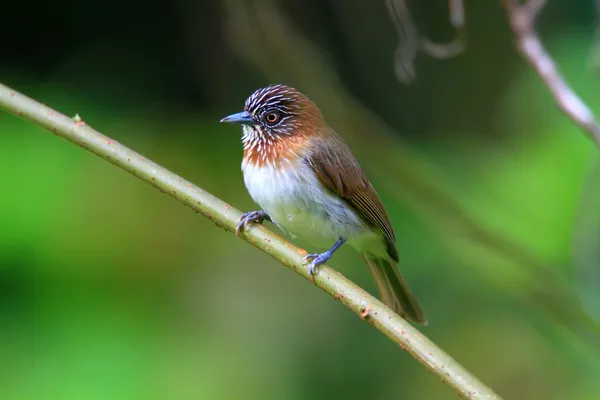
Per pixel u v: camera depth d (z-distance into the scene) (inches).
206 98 582.2
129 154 241.1
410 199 463.2
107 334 386.3
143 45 586.6
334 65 568.1
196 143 523.2
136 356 382.3
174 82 581.6
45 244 404.5
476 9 587.5
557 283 400.8
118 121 531.8
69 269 402.3
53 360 369.7
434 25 593.3
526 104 465.4
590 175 404.8
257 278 461.7
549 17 549.6
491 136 586.6
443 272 475.2
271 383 435.5
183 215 456.4
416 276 474.9
